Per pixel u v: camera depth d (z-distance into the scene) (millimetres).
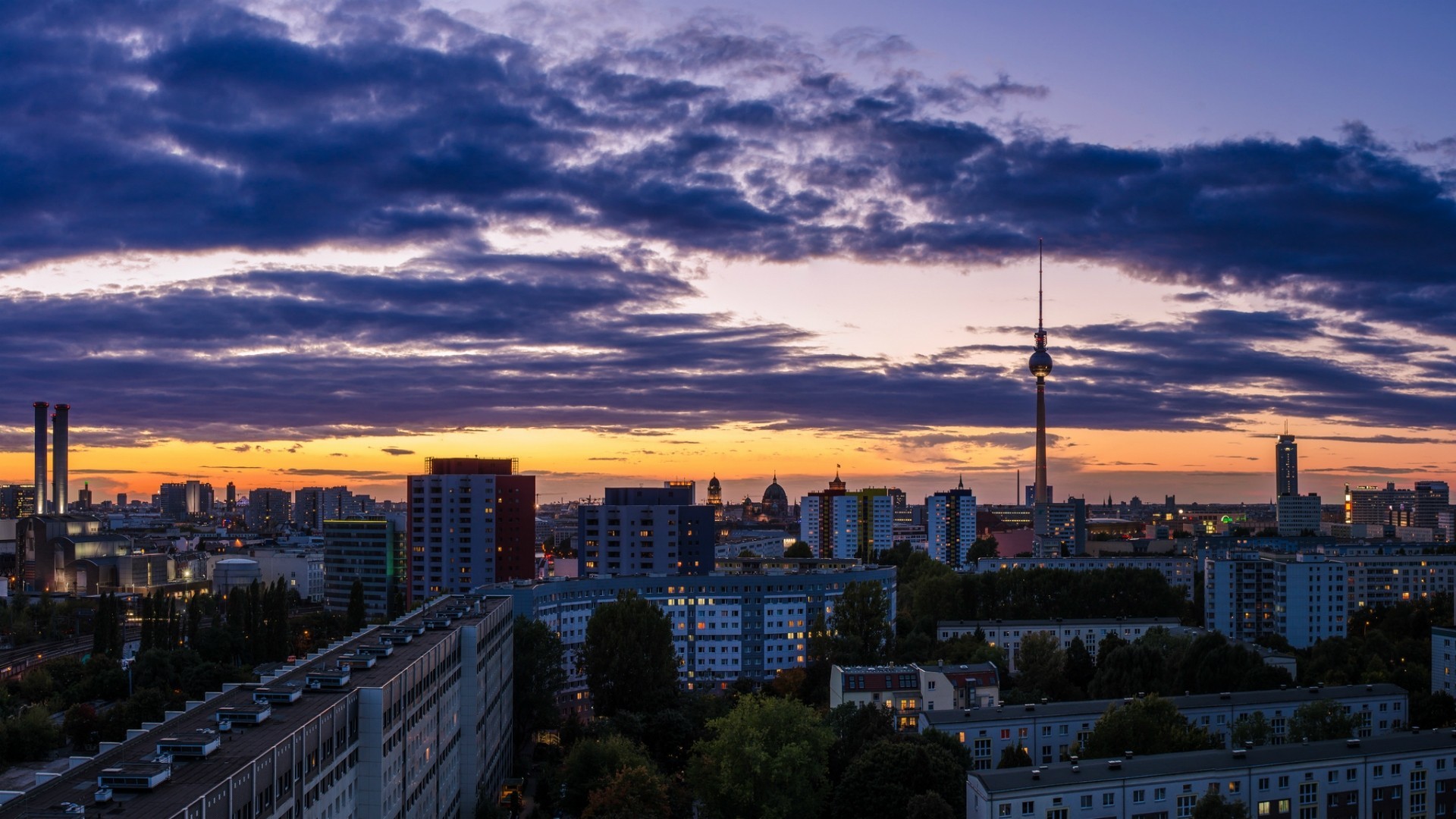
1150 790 190125
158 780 113562
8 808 106750
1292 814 196625
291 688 151125
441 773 196375
